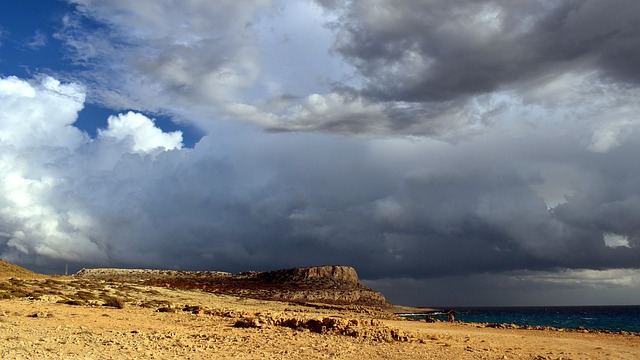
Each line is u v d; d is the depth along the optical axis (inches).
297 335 1128.8
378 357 837.8
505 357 906.1
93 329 1072.8
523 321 4835.1
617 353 1043.3
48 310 1461.6
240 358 746.8
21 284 2472.9
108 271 6555.1
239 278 6929.1
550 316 6643.7
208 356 753.6
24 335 887.1
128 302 2289.6
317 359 780.6
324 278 7101.4
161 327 1219.2
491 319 5285.4
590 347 1154.7
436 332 1461.6
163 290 3417.8
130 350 772.0
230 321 1483.8
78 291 2460.6
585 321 4830.2
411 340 1133.1
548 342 1256.8
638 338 1460.4
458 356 898.1
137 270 6722.4
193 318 1565.0
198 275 6855.3
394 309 6382.9
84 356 687.7
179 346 858.8
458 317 5772.6
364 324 1302.9
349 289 6771.7
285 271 7268.7
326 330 1210.0
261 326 1300.4
